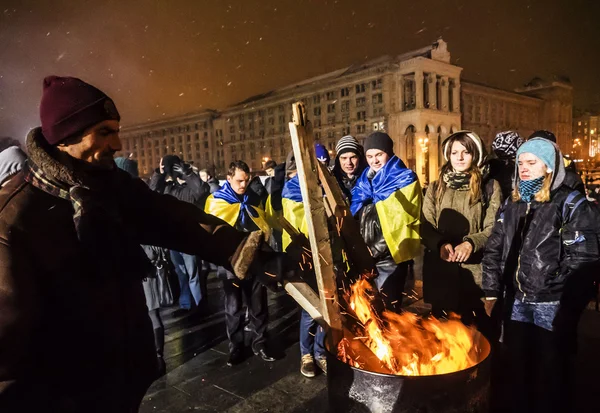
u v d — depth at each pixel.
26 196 1.07
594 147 61.88
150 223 1.42
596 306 3.87
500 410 2.36
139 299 1.31
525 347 2.28
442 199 2.83
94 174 1.20
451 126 43.09
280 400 2.82
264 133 53.94
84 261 1.11
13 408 0.99
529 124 55.75
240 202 3.62
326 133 46.50
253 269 1.44
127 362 1.23
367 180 2.89
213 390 2.98
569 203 2.09
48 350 1.08
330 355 1.47
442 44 42.25
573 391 2.21
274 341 3.83
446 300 2.72
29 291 1.01
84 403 1.13
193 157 63.38
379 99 42.03
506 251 2.34
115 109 1.20
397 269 2.76
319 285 1.50
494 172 2.85
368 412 1.36
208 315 4.62
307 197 1.46
